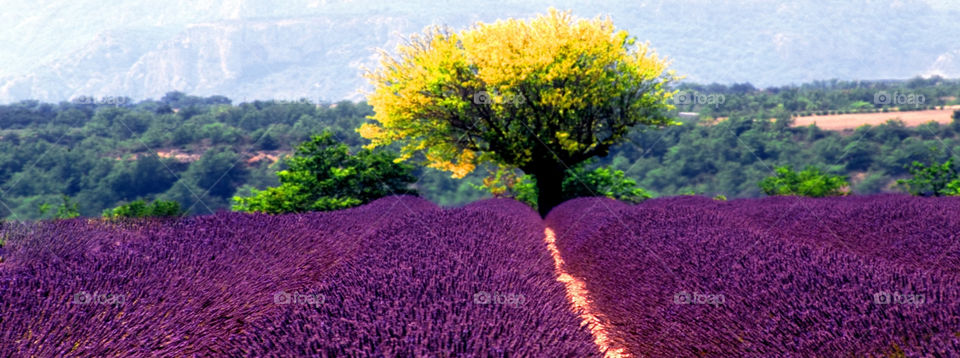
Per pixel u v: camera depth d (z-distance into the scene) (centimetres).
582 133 1659
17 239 565
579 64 1565
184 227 625
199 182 6328
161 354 291
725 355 313
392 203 1168
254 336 285
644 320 399
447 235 592
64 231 632
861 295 303
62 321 281
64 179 6456
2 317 278
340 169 1455
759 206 1046
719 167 6384
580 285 588
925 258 466
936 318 261
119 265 397
